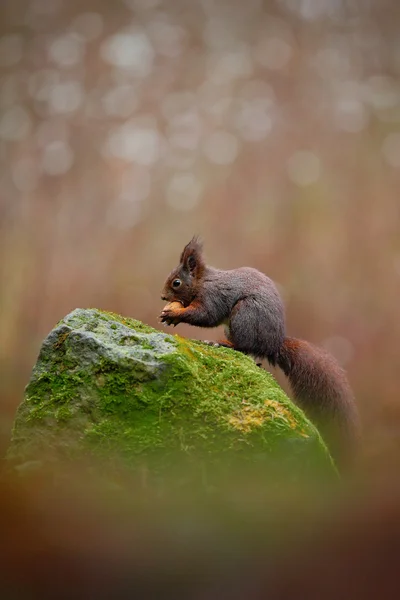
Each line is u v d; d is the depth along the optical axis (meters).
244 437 4.87
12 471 4.89
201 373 5.15
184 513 4.23
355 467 6.38
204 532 3.88
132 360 5.02
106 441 4.91
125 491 4.66
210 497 4.61
